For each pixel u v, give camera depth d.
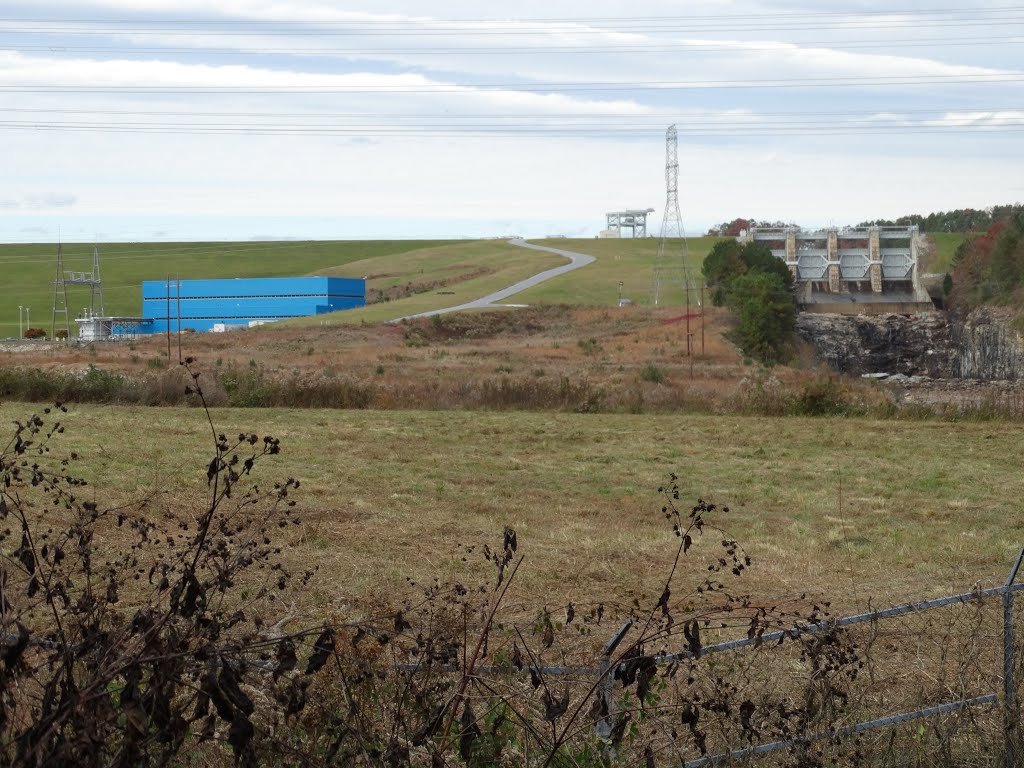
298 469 24.03
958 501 22.08
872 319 138.62
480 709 6.44
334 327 114.12
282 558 14.33
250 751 5.06
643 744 6.84
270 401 40.97
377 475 23.73
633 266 188.38
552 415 38.97
